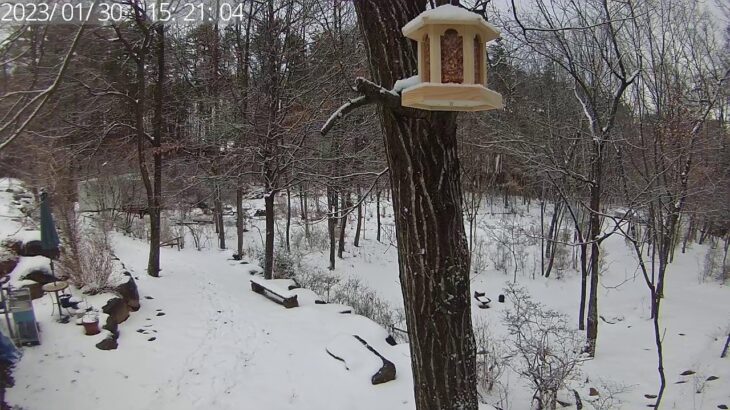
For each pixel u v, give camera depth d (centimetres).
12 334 709
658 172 1034
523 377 865
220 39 1591
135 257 1428
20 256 977
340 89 1252
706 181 1436
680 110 1107
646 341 1166
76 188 1279
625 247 2078
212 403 652
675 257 2025
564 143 1440
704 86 1242
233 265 1487
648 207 1105
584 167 1404
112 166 1619
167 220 1844
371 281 1741
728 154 1503
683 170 1212
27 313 708
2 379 591
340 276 1661
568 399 821
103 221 1375
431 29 257
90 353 726
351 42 1156
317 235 2089
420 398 354
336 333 881
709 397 830
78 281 917
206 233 2091
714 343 1106
